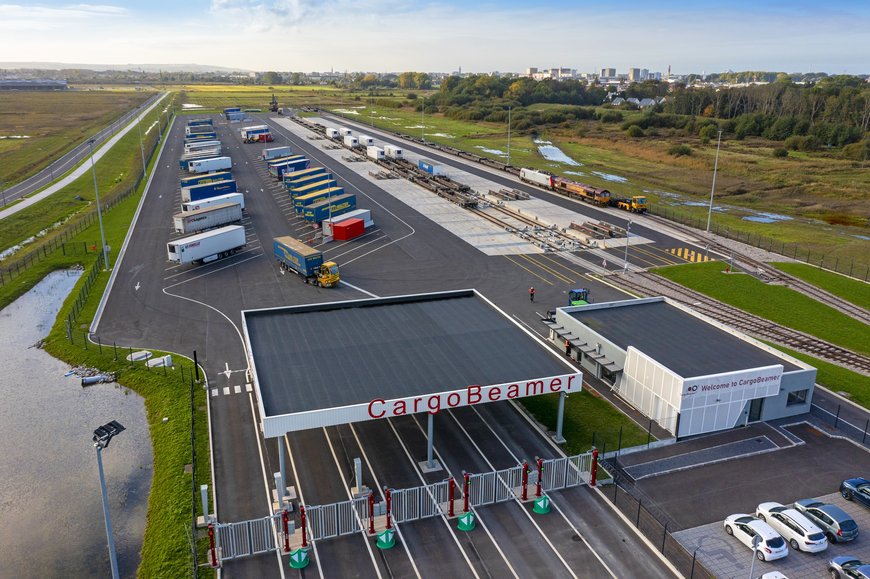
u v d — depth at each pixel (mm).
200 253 80375
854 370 55750
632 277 78875
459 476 40188
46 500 38594
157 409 48156
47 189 131000
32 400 50344
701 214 115125
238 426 45250
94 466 42000
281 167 137000
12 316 68812
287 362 45281
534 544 34312
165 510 36562
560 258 86250
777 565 32750
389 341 49219
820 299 73125
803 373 47125
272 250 88250
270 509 36750
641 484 39562
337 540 34531
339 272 79062
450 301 58281
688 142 195875
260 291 72125
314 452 42531
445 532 35281
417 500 37688
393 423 46531
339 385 41906
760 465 41656
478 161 162625
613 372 50406
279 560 33031
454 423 46562
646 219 107875
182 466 40469
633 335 53781
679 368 47031
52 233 102062
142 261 83188
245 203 115750
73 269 83875
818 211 119875
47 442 44625
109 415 48219
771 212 119750
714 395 44625
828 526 34562
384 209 112750
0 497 38781
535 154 182500
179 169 149625
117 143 189000
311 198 105562
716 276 79438
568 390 43219
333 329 51438
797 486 39406
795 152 180000
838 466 41594
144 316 65125
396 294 71375
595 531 35344
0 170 149875
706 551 33719
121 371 54031
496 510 37156
